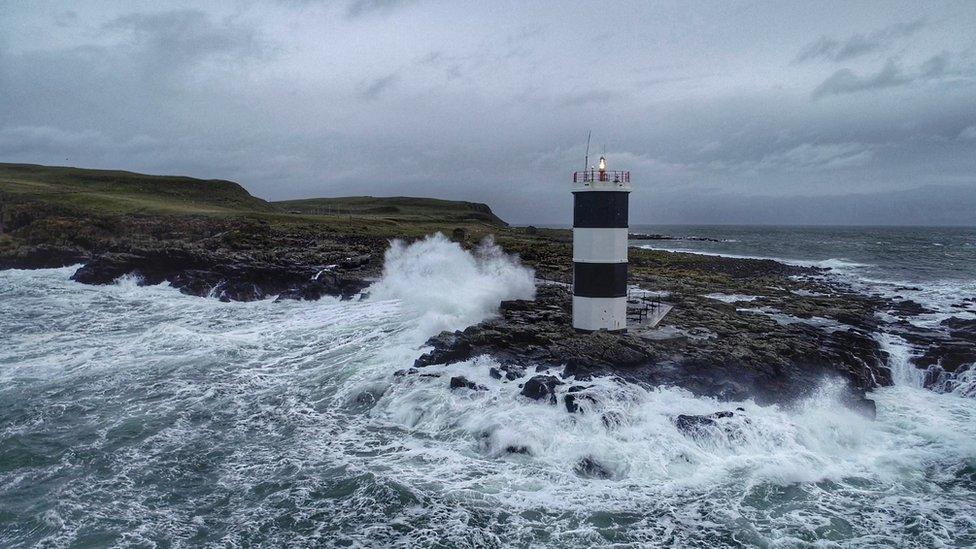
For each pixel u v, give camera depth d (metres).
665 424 18.50
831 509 15.22
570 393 19.23
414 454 17.81
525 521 14.55
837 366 22.75
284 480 16.42
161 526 14.37
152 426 19.91
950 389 22.86
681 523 14.55
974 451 17.95
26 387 23.50
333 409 21.22
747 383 20.73
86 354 27.97
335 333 30.45
